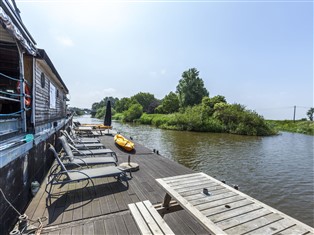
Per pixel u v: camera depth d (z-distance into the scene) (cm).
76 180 273
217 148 1196
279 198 520
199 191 204
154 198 285
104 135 977
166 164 487
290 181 640
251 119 2061
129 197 286
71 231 199
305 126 2509
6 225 203
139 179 370
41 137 384
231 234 128
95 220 222
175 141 1448
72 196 284
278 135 2075
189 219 234
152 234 152
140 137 1645
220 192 202
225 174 708
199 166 802
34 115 402
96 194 293
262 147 1266
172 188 212
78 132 967
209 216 152
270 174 710
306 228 138
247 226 139
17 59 449
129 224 215
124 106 5256
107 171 313
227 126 2128
